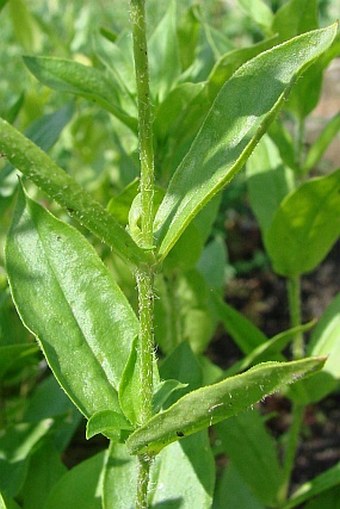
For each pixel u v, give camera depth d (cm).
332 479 36
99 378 25
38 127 36
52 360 25
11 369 34
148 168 22
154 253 23
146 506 25
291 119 71
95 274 26
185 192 23
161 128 32
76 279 26
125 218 30
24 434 33
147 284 23
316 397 36
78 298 26
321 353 36
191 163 23
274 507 38
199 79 35
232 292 69
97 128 57
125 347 26
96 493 31
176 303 36
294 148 37
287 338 33
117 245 22
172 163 33
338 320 36
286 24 33
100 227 21
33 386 42
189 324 39
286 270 36
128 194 29
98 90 31
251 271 71
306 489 37
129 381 24
